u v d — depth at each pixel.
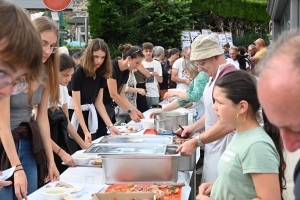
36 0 18.05
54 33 2.47
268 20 21.31
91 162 3.11
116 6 12.85
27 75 1.00
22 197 2.39
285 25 9.61
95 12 12.67
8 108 2.40
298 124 0.81
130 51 4.54
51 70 2.72
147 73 6.54
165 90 7.79
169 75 8.50
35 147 2.62
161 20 13.91
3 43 0.91
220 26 19.22
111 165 2.59
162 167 2.55
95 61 3.79
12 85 0.98
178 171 2.85
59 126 3.28
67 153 3.05
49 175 2.71
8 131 2.40
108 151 2.65
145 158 2.56
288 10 8.12
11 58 0.92
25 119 2.64
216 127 2.62
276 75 0.81
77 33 17.75
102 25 12.70
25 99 2.57
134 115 4.51
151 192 2.26
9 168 2.40
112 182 2.60
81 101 3.98
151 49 6.97
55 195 2.31
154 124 3.96
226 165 1.92
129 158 2.57
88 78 3.85
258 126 1.95
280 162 1.93
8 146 2.40
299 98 0.79
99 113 4.10
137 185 2.51
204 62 3.00
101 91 4.09
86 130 3.78
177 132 3.32
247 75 1.96
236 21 20.22
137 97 6.45
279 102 0.80
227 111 1.95
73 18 17.58
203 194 2.19
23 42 0.93
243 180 1.86
